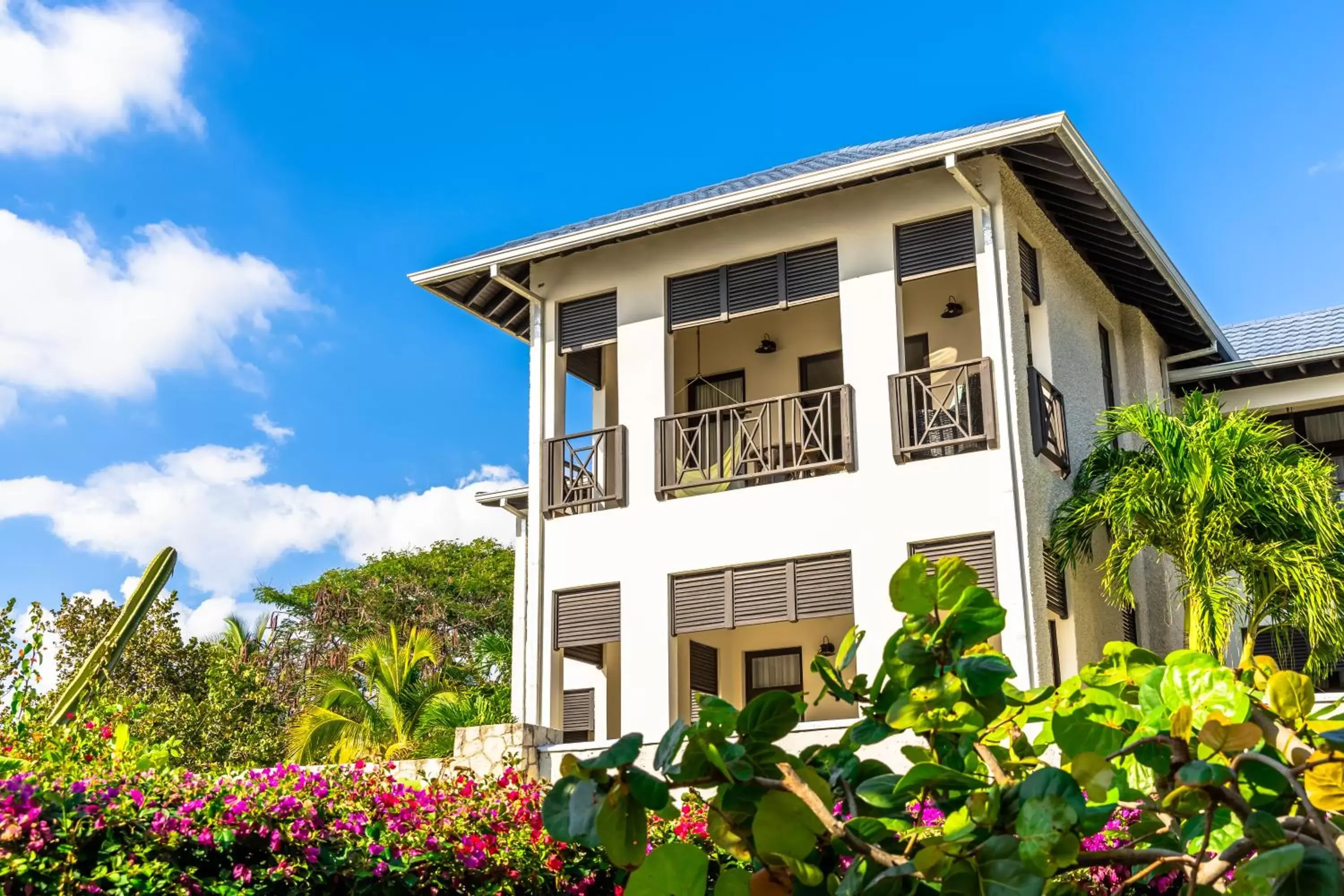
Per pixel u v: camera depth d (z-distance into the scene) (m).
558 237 12.35
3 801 3.97
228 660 23.03
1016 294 11.00
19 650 6.22
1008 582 10.33
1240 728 2.07
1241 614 12.16
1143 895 5.14
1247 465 10.20
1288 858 1.81
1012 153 10.88
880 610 10.75
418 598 35.00
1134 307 13.78
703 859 2.20
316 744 21.44
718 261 12.22
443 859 5.14
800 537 11.24
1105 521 11.18
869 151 13.02
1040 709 2.91
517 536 15.77
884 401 11.18
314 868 4.70
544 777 10.02
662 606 11.70
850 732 2.61
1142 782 2.68
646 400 12.27
